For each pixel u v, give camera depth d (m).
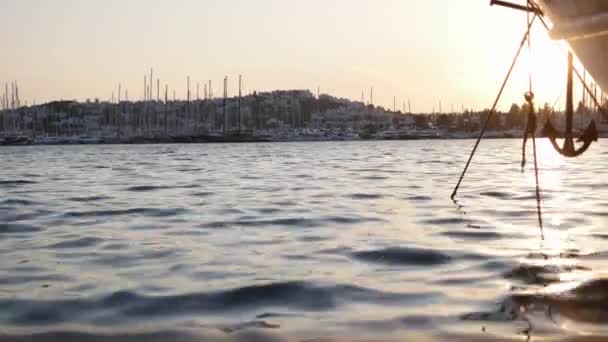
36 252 9.34
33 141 114.12
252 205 15.28
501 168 30.34
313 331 5.66
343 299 6.66
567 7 7.98
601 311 6.10
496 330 5.60
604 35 7.74
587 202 15.38
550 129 10.36
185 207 14.93
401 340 5.41
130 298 6.71
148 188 20.41
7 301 6.61
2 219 12.97
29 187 21.20
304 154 53.34
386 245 9.72
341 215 13.30
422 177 24.52
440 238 10.34
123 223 12.35
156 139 119.12
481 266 8.16
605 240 10.04
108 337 5.53
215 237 10.64
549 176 24.59
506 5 10.18
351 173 27.30
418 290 6.98
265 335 5.56
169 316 6.11
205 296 6.79
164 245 9.88
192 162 40.19
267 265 8.34
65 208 14.88
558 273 7.70
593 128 9.77
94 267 8.27
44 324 5.88
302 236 10.69
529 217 12.80
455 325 5.76
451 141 114.69
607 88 8.77
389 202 15.77
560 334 5.47
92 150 75.88
